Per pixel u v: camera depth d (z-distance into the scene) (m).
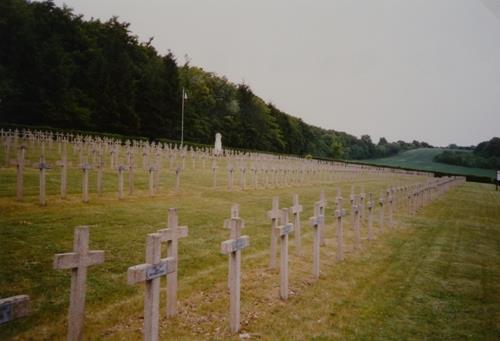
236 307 5.75
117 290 6.99
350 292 7.80
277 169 25.66
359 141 181.12
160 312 6.27
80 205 13.02
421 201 23.33
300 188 25.95
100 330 5.59
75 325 4.58
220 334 5.67
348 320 6.48
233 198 18.53
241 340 5.52
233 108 98.94
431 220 18.47
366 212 19.05
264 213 15.48
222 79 107.25
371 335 5.99
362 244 12.06
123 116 63.69
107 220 11.46
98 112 60.88
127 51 79.31
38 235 9.33
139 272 4.33
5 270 7.20
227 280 7.97
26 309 3.22
